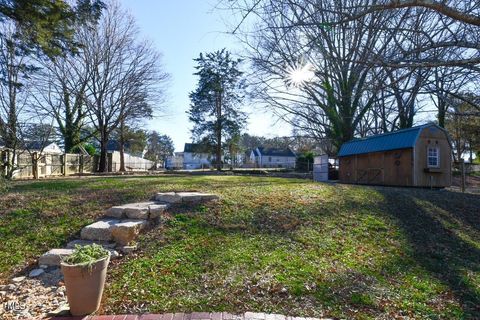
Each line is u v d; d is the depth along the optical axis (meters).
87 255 3.08
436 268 4.29
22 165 13.22
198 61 28.72
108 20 21.78
